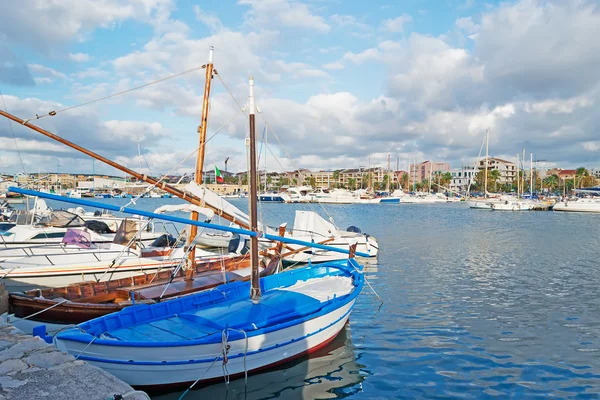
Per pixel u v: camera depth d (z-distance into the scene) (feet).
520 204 283.59
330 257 85.81
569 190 508.12
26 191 29.86
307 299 40.96
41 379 21.11
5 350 24.94
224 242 99.04
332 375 35.96
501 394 33.19
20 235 72.59
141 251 64.39
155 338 32.30
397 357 39.88
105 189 384.47
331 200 393.50
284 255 68.13
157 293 43.78
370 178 551.59
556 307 56.29
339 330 42.63
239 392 32.65
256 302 39.01
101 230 91.86
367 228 165.78
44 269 55.01
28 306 37.17
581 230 157.89
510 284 69.67
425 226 174.40
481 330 47.29
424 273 78.54
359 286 45.60
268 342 34.14
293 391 33.14
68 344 29.12
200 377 31.73
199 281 49.06
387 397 32.60
